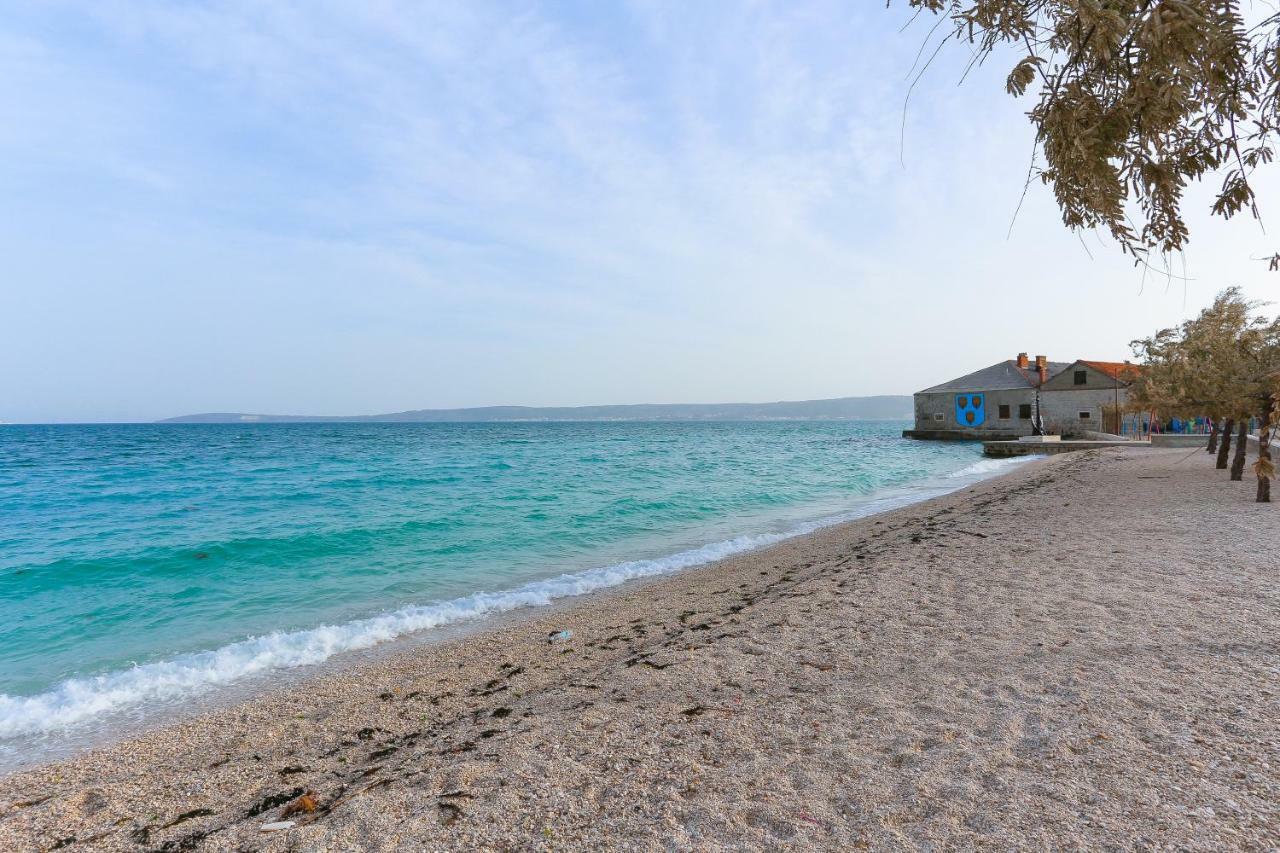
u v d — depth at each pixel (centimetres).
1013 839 304
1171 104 135
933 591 806
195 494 2480
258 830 397
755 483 2728
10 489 2694
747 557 1252
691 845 323
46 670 771
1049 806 328
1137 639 570
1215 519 1145
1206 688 457
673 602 932
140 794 480
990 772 366
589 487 2589
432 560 1338
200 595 1101
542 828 354
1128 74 141
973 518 1442
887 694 497
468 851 339
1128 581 770
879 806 343
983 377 5994
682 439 8744
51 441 8094
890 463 3869
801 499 2212
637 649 711
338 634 877
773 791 368
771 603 830
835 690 516
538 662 712
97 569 1280
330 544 1491
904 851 303
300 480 2962
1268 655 511
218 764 524
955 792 349
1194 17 116
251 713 630
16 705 671
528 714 543
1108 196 147
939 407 6234
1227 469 1966
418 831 364
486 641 816
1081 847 293
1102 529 1137
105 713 649
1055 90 151
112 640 878
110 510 2089
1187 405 1457
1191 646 543
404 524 1725
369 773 468
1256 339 1360
